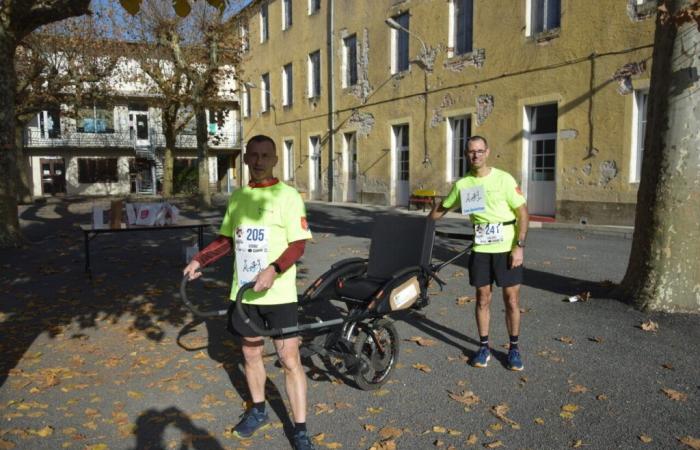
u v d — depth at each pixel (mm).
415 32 18109
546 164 14109
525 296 6484
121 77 28594
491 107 15352
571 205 13156
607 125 12320
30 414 3746
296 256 3107
